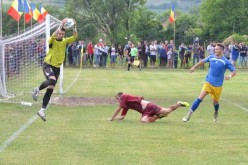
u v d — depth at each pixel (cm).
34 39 2527
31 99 2203
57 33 1523
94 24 6956
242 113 1883
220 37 7531
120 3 6875
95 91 2770
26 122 1584
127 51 4884
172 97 2478
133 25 7375
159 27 7612
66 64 5278
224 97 2489
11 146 1226
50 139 1317
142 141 1306
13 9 3716
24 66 2583
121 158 1117
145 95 2572
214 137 1375
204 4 7681
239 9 7494
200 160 1106
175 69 5094
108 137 1355
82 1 6894
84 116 1738
